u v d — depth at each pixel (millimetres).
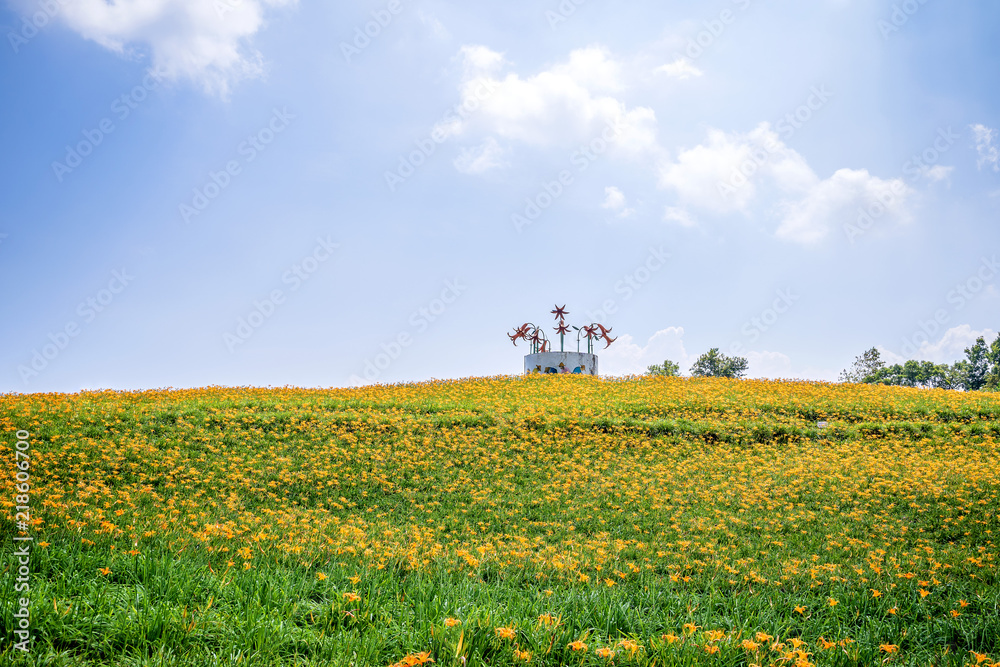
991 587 8219
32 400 20297
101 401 21656
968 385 62844
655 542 10938
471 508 13383
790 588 8258
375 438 18797
